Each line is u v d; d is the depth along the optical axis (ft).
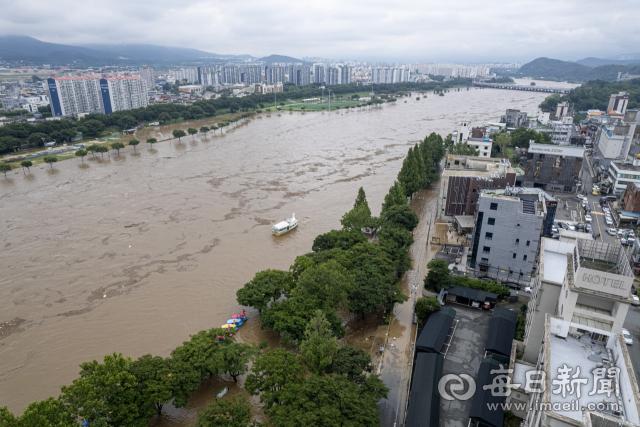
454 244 502.38
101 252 488.44
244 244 506.48
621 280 205.26
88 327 354.74
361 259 390.83
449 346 315.78
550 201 427.74
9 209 621.72
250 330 347.77
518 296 379.14
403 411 258.78
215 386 285.43
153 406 239.91
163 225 563.07
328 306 314.14
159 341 335.67
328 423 203.00
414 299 382.83
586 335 218.59
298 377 251.80
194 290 408.87
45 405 203.51
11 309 382.63
